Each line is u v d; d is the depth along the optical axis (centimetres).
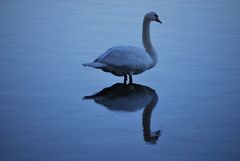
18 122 1325
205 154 1151
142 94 1531
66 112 1395
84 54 1911
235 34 2120
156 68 1761
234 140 1217
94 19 2402
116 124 1321
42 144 1203
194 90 1545
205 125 1302
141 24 2288
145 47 1708
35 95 1517
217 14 2458
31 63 1811
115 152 1164
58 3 2764
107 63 1585
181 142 1213
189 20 2361
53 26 2298
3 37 2133
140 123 1326
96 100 1487
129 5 2678
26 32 2206
